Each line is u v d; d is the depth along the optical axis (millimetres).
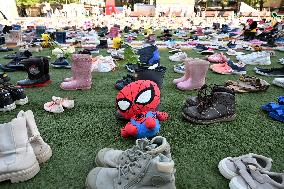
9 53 4016
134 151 1058
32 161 1138
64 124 1628
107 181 1026
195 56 3861
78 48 4352
